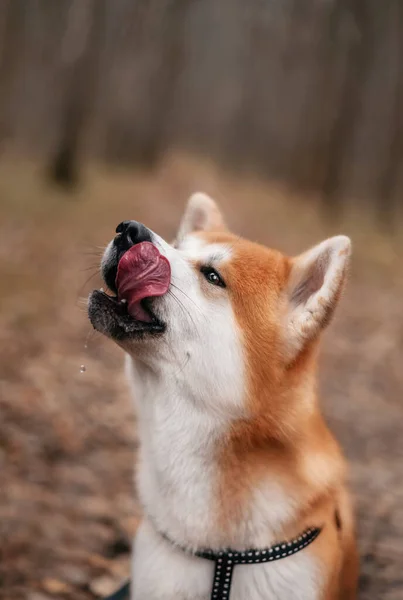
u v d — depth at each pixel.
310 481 2.73
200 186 20.72
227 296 2.80
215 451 2.70
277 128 37.16
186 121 39.12
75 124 14.38
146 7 17.20
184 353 2.72
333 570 2.74
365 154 23.97
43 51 24.03
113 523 4.13
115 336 2.76
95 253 3.32
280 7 24.14
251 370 2.71
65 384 5.95
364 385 7.30
